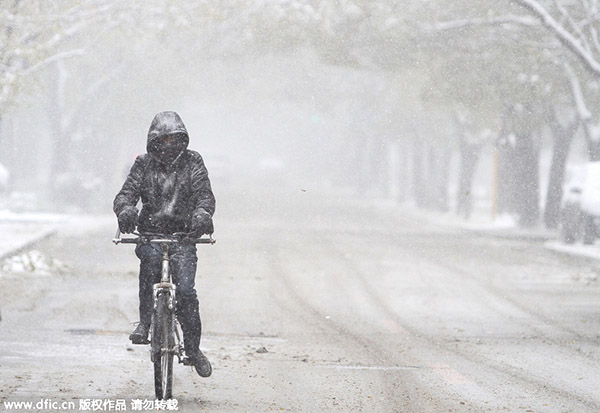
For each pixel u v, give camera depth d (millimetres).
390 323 42406
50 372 26750
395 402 24219
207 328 39688
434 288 56125
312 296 51656
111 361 29312
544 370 29953
